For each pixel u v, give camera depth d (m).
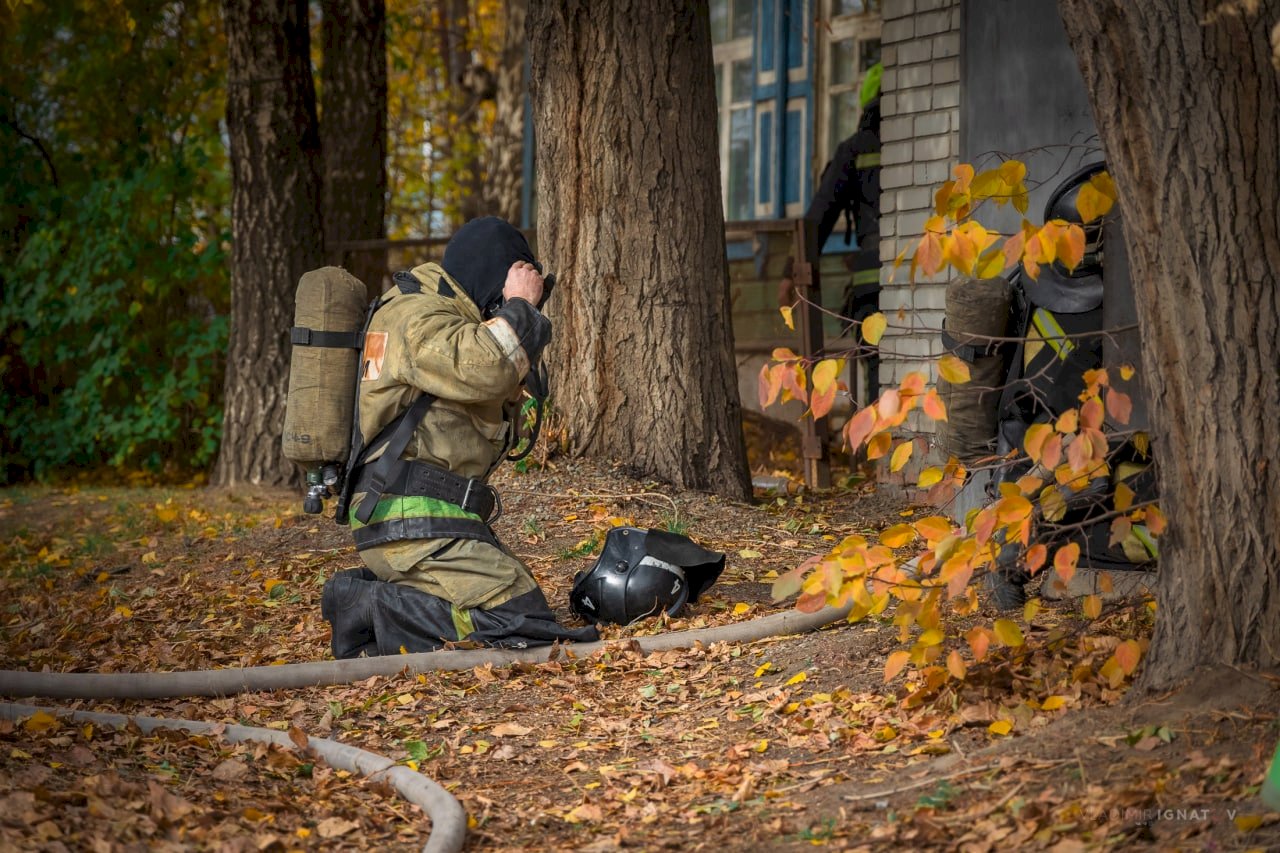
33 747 6.07
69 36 20.09
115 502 15.32
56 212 19.56
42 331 18.84
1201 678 5.43
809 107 19.91
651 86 12.26
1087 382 5.87
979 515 5.82
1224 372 5.40
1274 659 5.35
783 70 20.20
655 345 12.29
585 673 7.62
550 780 6.04
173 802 5.36
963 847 4.60
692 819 5.33
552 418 12.52
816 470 14.20
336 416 7.90
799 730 6.29
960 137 11.77
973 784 5.16
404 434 7.77
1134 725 5.34
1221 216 5.35
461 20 32.59
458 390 7.57
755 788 5.62
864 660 7.24
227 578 10.91
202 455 18.55
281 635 9.14
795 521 11.46
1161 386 5.61
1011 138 11.41
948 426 7.52
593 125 12.36
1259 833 4.32
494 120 29.84
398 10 30.52
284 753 6.21
